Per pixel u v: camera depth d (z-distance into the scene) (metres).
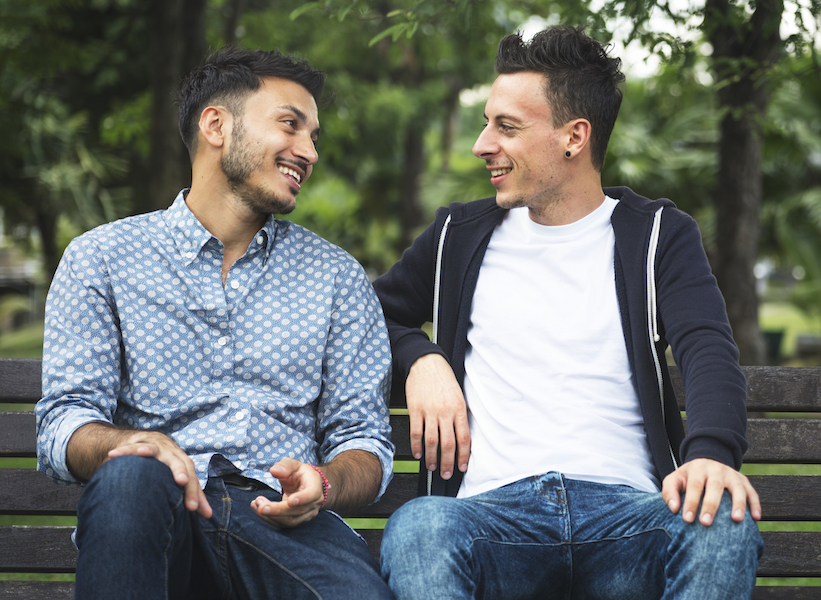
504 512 1.61
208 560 1.52
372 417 1.72
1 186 10.93
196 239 1.70
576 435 1.68
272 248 1.77
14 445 1.79
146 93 8.29
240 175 1.73
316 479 1.45
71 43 7.26
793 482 1.88
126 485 1.28
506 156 1.82
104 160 11.19
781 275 21.52
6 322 17.66
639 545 1.52
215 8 8.07
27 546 1.78
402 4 3.09
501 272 1.85
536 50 1.81
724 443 1.46
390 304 1.96
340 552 1.50
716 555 1.35
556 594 1.63
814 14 2.64
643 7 2.64
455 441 1.74
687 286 1.72
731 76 3.31
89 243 1.65
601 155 1.87
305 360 1.71
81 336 1.60
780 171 9.23
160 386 1.62
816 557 1.88
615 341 1.75
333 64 14.16
